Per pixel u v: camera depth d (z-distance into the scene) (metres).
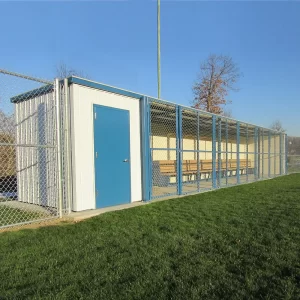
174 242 3.96
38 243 3.88
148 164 7.63
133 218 5.43
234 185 11.71
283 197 8.07
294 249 3.66
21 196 7.05
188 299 2.42
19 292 2.54
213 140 10.61
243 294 2.52
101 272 2.96
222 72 30.08
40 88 6.31
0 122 6.21
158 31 12.89
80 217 5.45
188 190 9.86
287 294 2.49
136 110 7.52
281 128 37.94
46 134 6.21
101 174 6.47
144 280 2.77
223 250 3.64
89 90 6.25
